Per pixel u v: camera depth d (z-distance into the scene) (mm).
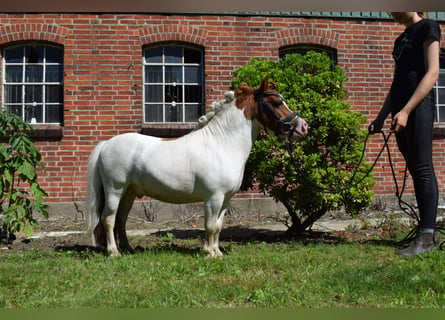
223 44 8141
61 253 4930
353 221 7332
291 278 3752
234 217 7844
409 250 4711
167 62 8234
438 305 3117
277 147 5582
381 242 5402
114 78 7879
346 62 8445
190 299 3205
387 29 8578
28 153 5637
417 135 4789
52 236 6156
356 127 5551
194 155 4512
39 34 7754
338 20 8445
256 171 5758
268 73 5832
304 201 5730
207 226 4539
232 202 7965
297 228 6133
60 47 7957
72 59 7816
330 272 3898
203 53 8242
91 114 7812
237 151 4574
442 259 4355
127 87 7902
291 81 5746
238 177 4578
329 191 5094
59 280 3723
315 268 4090
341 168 5684
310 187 5492
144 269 4094
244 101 4637
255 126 4668
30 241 5777
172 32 8016
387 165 8422
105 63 7871
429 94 4820
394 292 3371
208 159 4477
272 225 7121
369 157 8406
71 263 4348
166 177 4504
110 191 4664
